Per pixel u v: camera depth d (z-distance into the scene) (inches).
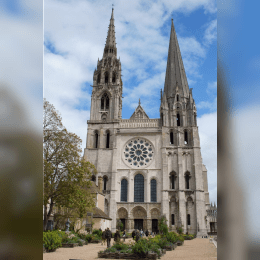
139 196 3282.5
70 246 1456.7
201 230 3014.3
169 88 3848.4
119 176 3361.2
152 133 3511.3
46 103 1475.1
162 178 3257.9
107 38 4357.8
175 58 4092.0
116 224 3100.4
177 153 3400.6
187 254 1189.7
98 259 1039.6
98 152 3417.8
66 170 1702.8
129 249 1133.1
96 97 3799.2
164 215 2896.2
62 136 1610.5
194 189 3208.7
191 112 3590.1
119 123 3597.4
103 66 3971.5
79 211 1935.3
